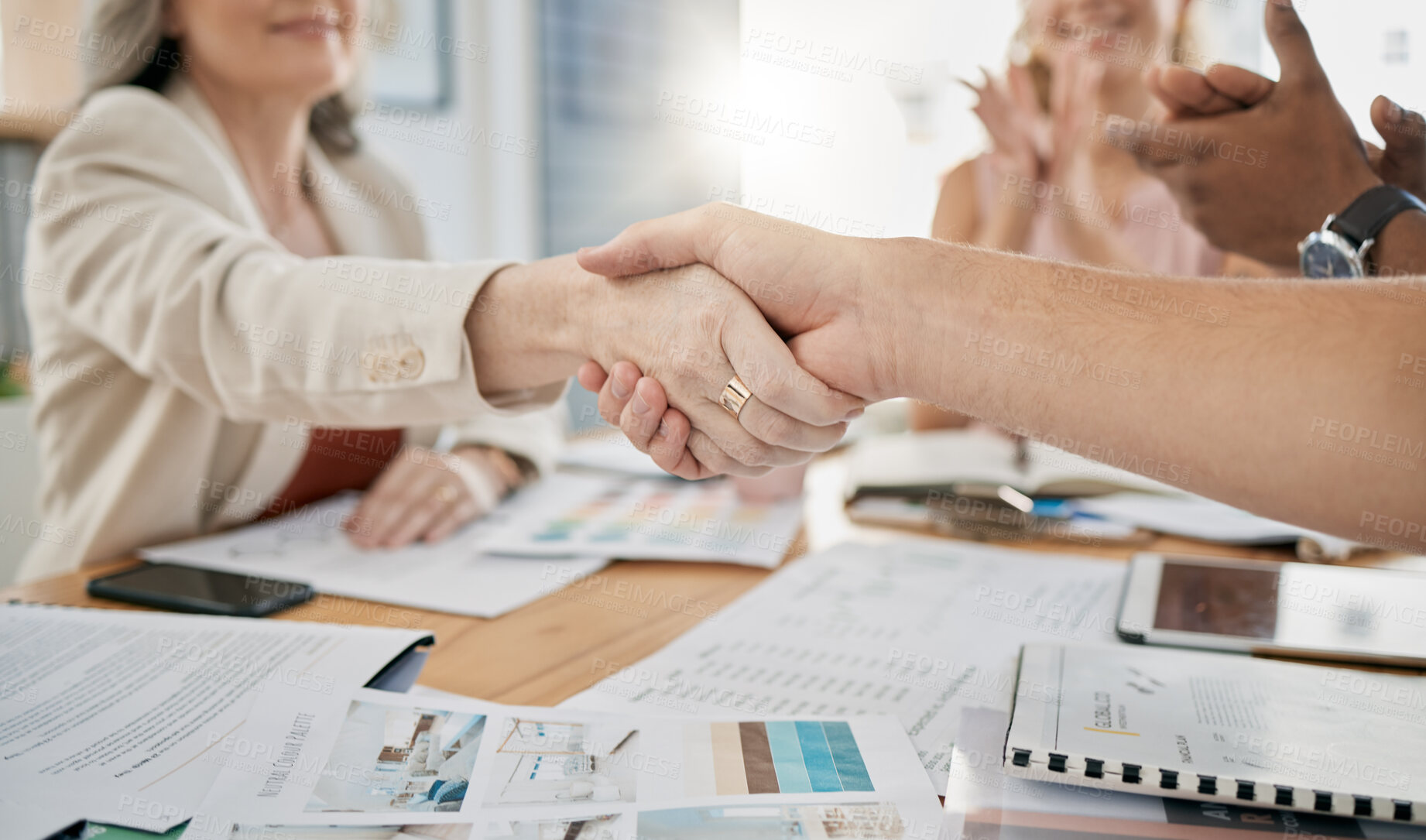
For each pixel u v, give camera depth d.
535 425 1.07
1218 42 1.65
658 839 0.35
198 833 0.35
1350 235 0.64
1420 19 1.22
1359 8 1.24
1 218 1.40
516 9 2.77
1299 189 0.74
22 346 1.46
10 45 1.45
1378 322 0.39
